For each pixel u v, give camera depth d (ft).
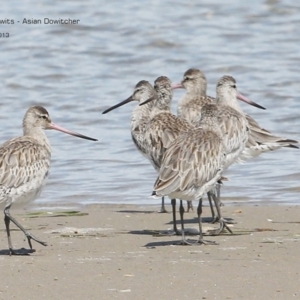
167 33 116.26
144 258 41.83
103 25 119.03
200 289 36.04
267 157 71.15
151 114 60.70
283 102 89.66
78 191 62.69
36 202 59.72
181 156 45.42
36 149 45.91
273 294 35.35
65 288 36.35
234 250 43.91
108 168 69.00
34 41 113.80
